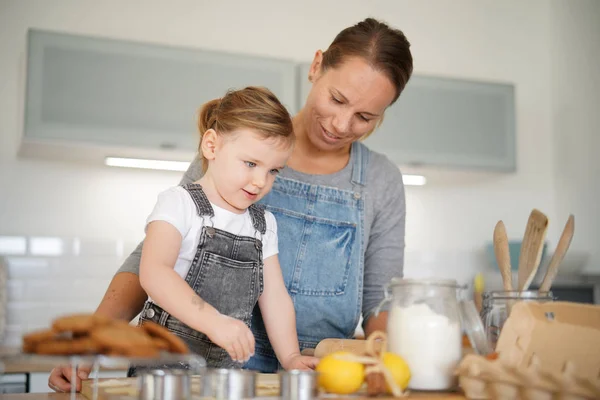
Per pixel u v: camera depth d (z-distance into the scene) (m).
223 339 1.09
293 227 1.57
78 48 3.14
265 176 1.32
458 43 4.21
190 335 1.30
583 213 4.07
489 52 4.27
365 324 1.67
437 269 4.04
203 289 1.32
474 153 3.79
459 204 4.14
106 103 3.16
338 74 1.43
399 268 1.69
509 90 3.89
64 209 3.46
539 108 4.34
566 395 0.83
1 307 3.29
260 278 1.40
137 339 0.79
